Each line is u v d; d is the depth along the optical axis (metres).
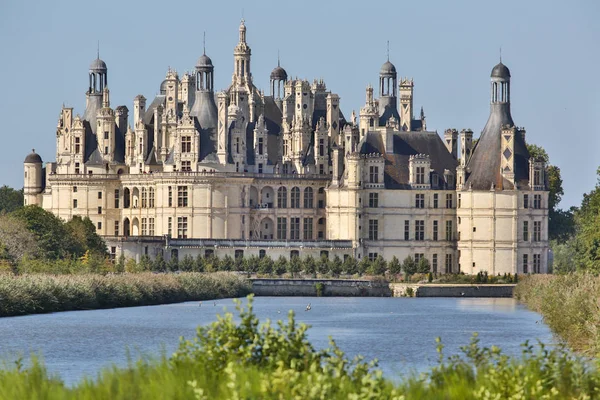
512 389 101.81
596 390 106.00
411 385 104.69
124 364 157.62
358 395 95.69
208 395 98.50
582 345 165.12
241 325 108.06
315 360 104.12
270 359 104.31
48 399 102.69
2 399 102.12
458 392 102.00
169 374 103.62
